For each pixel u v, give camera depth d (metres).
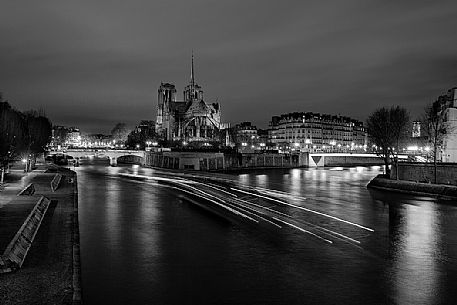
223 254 45.00
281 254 45.09
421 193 92.06
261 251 46.25
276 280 37.12
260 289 35.03
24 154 123.88
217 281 36.81
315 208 75.38
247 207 77.25
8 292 30.25
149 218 65.25
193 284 36.12
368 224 60.56
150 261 42.34
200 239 51.50
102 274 38.44
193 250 46.59
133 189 106.50
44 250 40.62
